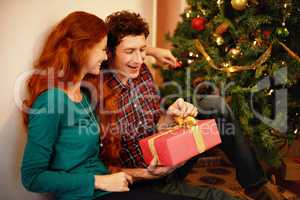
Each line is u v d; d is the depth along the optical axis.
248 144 1.38
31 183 0.90
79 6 1.32
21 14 1.07
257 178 1.36
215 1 1.60
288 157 1.97
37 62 1.02
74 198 0.97
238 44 1.50
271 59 1.55
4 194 1.10
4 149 1.08
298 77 1.65
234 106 1.50
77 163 1.00
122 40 1.18
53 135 0.92
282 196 1.57
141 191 1.07
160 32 2.45
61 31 0.98
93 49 0.99
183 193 1.13
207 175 2.08
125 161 1.24
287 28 1.60
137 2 1.75
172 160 1.04
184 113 1.21
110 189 0.99
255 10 1.51
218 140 1.18
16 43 1.07
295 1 1.51
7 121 1.07
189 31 1.69
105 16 1.48
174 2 2.41
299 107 1.62
